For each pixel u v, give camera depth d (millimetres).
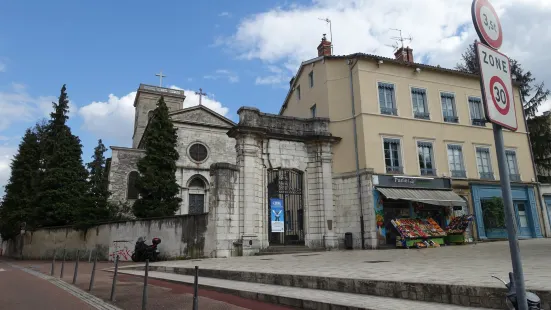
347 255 15680
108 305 8508
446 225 22406
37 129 39500
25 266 21422
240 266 12430
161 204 27328
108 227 23703
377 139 21891
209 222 18297
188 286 10617
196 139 34500
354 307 6156
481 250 15359
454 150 24062
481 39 3699
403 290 6883
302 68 26516
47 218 30781
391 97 23172
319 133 22188
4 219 37438
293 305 7270
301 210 21656
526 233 24891
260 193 20188
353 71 22969
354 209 21109
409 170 22266
